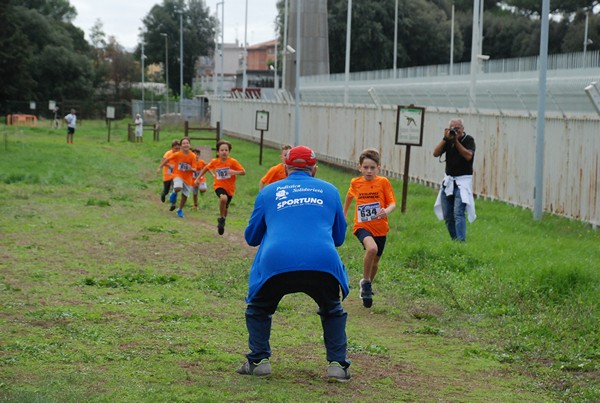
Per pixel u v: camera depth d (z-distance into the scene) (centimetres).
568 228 1828
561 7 7575
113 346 834
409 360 848
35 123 7825
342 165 3647
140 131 5719
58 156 3909
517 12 8606
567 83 2016
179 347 840
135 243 1586
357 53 8038
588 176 1895
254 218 745
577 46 6944
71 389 673
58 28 10369
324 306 738
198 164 2141
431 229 1742
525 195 2194
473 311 1095
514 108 2328
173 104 9806
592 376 815
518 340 938
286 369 773
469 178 1589
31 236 1603
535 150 2138
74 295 1093
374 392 714
